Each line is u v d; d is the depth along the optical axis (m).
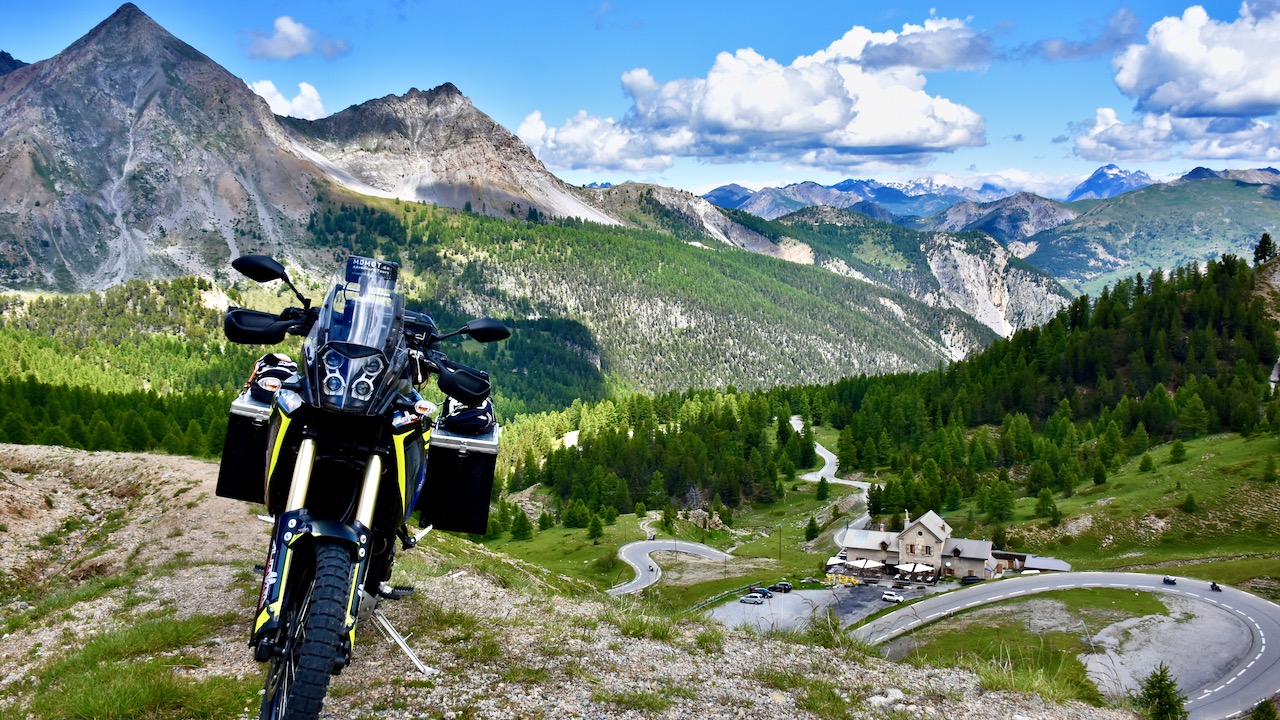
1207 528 132.25
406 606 10.48
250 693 7.55
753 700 7.79
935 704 8.05
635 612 11.13
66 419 96.81
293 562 4.76
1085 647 65.69
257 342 6.12
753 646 9.87
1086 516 142.50
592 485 183.50
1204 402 194.75
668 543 150.25
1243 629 72.56
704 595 103.38
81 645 11.04
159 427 107.81
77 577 19.98
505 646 8.88
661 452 199.75
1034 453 189.75
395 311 5.76
